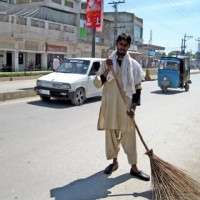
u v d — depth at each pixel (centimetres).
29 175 472
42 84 1191
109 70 440
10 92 1249
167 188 395
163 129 830
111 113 449
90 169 504
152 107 1227
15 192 415
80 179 464
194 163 553
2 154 565
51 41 4072
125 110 445
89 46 4959
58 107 1115
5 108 1045
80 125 830
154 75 3031
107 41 5600
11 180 452
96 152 595
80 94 1190
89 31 5003
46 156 563
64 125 825
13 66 3594
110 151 476
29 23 3691
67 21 4466
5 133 715
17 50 3588
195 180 437
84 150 606
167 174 400
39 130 758
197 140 721
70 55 4531
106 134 469
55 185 440
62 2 4450
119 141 477
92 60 1282
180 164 546
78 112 1030
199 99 1574
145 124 890
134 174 477
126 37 429
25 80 2366
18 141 653
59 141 666
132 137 459
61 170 496
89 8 2075
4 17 3341
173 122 931
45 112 1006
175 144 681
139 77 444
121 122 450
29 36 3697
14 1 4288
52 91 1170
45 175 474
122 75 438
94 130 777
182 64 1923
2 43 3391
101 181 458
